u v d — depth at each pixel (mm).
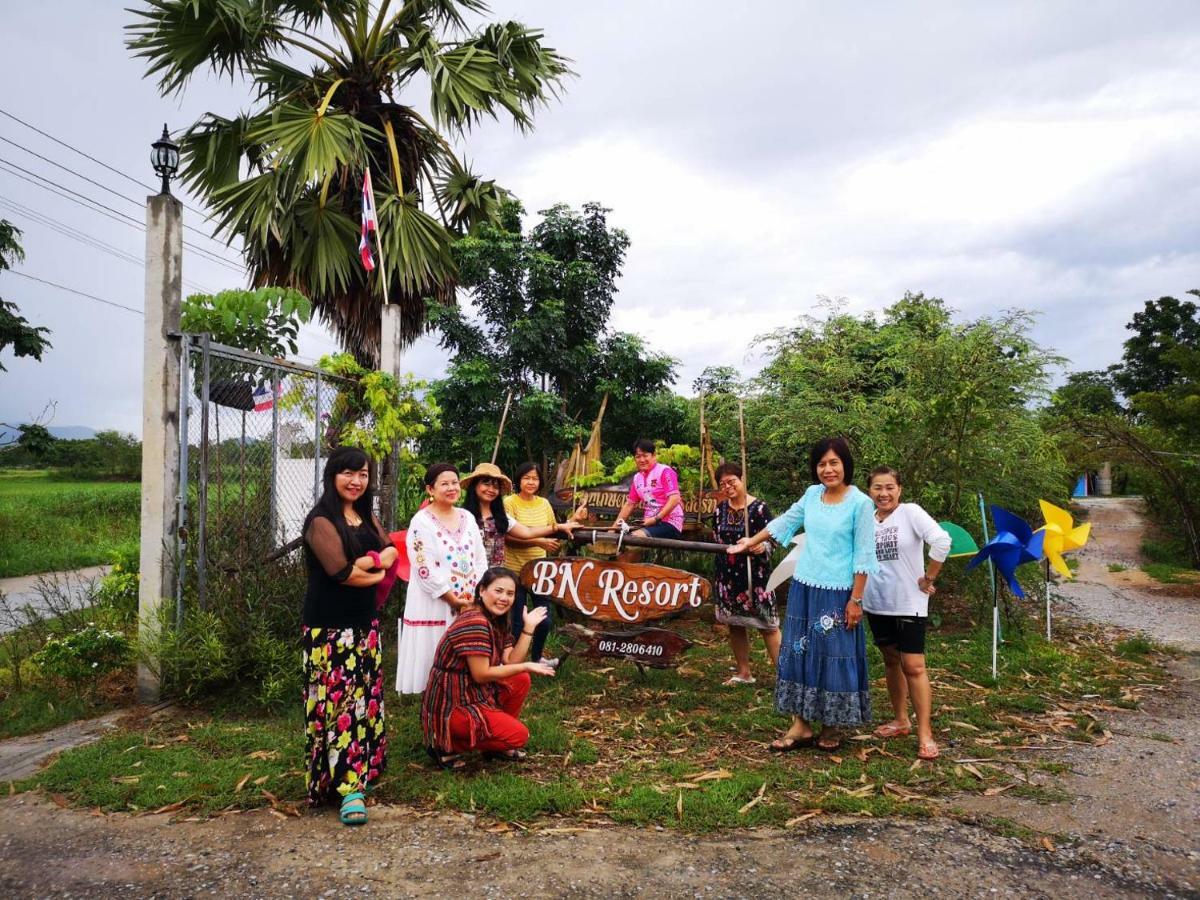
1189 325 39438
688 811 3391
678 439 13219
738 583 5484
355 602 3502
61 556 13742
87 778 3785
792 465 9336
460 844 3115
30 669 5598
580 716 4828
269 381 6180
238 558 5398
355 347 12242
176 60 11273
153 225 5016
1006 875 2887
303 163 10938
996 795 3660
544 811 3434
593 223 13211
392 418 7141
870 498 4438
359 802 3322
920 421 8023
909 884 2811
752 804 3480
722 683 5613
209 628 4945
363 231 9750
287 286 11844
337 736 3398
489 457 11375
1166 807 3537
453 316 11867
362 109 12359
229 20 11008
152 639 4949
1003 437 8047
